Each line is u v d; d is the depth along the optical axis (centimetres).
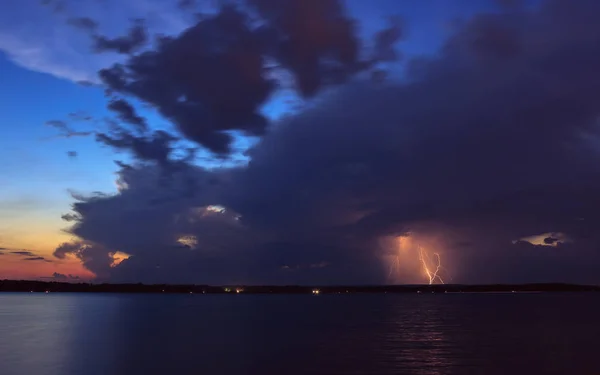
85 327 6400
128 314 9519
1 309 11450
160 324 6944
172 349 4222
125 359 3675
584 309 11238
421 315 9112
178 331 5884
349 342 4716
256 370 3262
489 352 3962
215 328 6347
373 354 3900
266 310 11662
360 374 3100
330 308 12794
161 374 3112
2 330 5959
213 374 3139
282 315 9319
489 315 8931
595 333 5450
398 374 3083
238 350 4188
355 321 7594
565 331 5697
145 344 4569
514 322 7119
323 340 4906
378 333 5588
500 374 3073
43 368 3294
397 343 4588
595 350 4066
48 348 4262
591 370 3203
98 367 3350
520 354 3847
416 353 3934
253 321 7650
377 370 3219
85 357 3762
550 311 10331
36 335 5362
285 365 3428
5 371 3195
